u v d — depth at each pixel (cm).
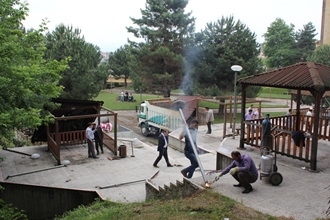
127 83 7612
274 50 6003
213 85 2677
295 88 814
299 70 903
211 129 1877
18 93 875
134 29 2931
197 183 697
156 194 827
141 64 2947
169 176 1118
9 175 1162
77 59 2244
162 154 1233
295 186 676
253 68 2603
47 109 1321
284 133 873
